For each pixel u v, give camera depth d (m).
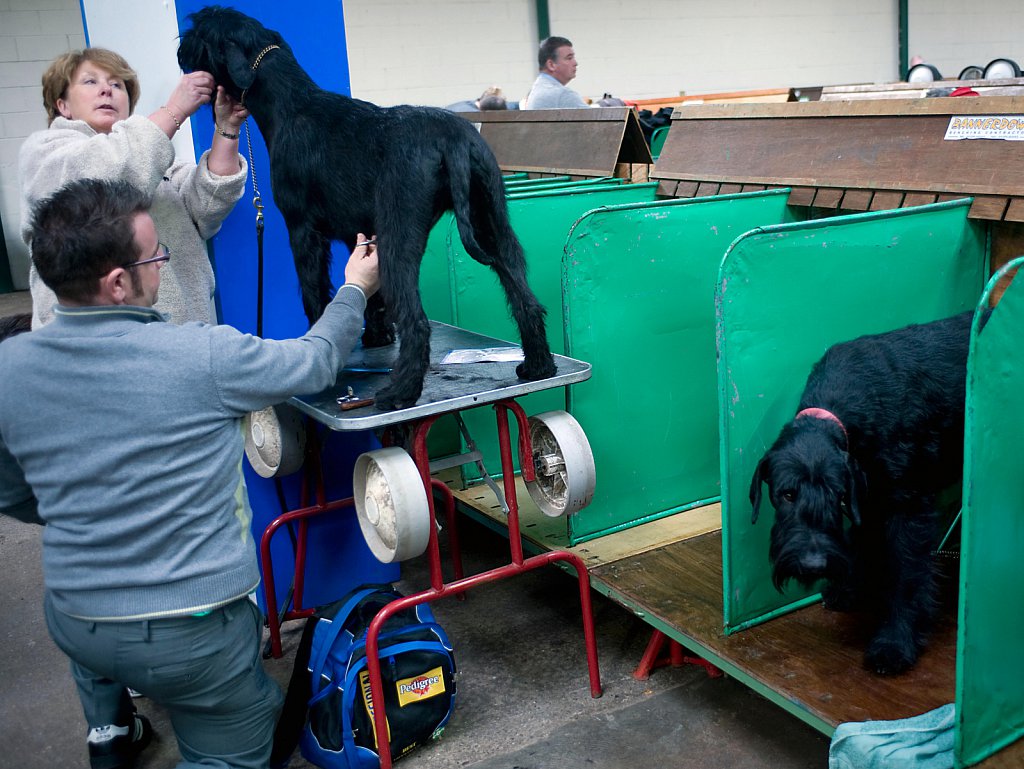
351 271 1.94
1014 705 1.69
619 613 2.81
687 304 2.63
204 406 1.62
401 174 1.92
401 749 2.11
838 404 1.90
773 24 10.72
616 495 2.67
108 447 1.58
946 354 1.98
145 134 2.03
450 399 2.00
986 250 2.35
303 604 2.87
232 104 2.18
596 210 2.41
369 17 8.80
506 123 4.25
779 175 2.81
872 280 2.15
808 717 1.85
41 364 1.58
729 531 2.05
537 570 3.15
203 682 1.71
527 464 2.28
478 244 2.10
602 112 3.61
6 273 8.00
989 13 12.05
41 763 2.26
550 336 3.07
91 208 1.59
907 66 11.61
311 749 2.12
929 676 1.92
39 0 7.64
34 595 3.17
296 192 2.02
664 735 2.20
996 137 2.26
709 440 2.81
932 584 2.00
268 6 2.50
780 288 2.01
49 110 2.25
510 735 2.24
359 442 2.82
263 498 2.75
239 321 2.63
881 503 1.97
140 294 1.68
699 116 3.20
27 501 1.86
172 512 1.61
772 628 2.16
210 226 2.35
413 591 3.01
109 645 1.64
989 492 1.54
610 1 9.78
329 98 2.02
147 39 2.53
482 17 9.26
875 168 2.53
